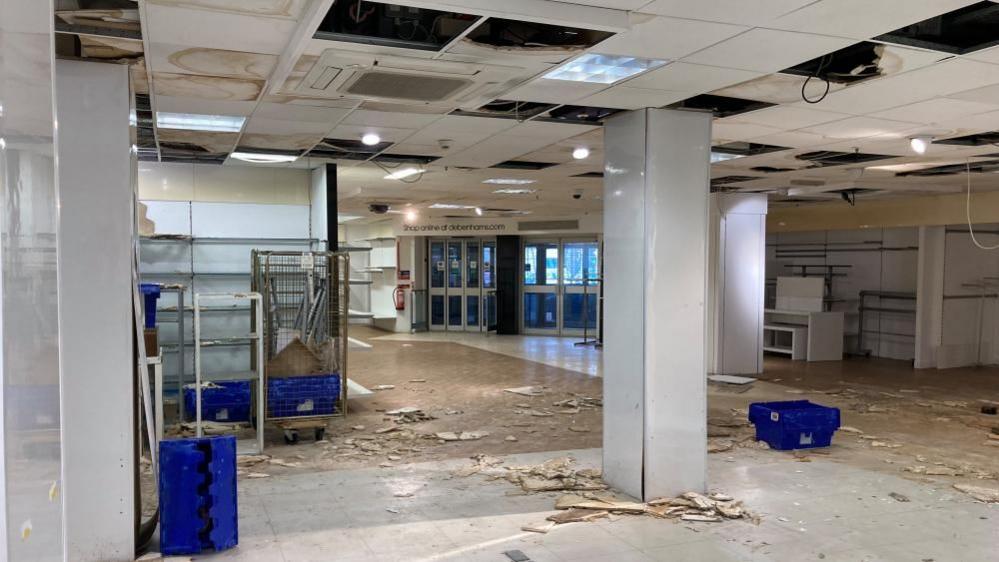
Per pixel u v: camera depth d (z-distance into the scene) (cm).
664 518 466
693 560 402
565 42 326
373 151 675
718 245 1102
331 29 311
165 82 415
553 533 440
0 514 91
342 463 605
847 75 405
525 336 1733
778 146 655
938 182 935
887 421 788
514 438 695
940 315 1207
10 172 99
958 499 516
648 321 486
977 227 1240
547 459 616
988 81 416
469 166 773
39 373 113
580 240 1722
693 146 495
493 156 701
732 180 940
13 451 96
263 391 662
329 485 540
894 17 304
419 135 585
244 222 830
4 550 91
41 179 117
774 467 597
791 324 1367
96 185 381
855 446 674
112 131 381
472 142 619
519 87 421
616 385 520
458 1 272
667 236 490
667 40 336
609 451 530
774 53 358
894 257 1331
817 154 707
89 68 377
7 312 96
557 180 917
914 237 1296
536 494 518
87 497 382
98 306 382
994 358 1257
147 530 418
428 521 461
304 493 519
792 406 702
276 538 430
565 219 1633
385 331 1859
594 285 1712
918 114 509
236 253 827
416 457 625
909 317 1302
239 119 532
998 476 576
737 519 467
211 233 820
